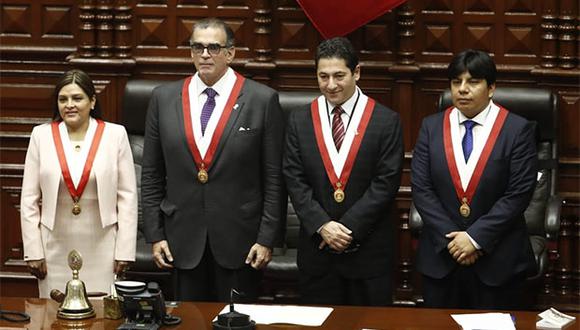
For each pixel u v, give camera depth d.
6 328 7.31
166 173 9.55
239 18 11.83
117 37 11.83
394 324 7.50
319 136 9.31
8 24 12.11
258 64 11.66
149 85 11.31
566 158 11.45
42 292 9.38
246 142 9.30
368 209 9.13
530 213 10.73
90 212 9.30
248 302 9.51
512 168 9.12
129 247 9.31
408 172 11.65
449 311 7.83
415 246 11.56
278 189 9.38
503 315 7.66
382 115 9.30
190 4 11.84
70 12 12.05
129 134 11.45
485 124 9.23
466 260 8.98
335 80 9.15
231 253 9.30
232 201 9.31
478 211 9.13
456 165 9.20
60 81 9.26
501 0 11.62
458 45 11.70
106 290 9.31
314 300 9.38
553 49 11.51
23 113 12.17
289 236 11.04
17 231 12.02
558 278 11.42
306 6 11.41
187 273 9.38
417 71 11.56
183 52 11.91
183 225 9.35
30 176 9.37
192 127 9.34
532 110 10.81
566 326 7.52
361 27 11.69
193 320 7.55
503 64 11.66
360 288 9.30
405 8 11.53
